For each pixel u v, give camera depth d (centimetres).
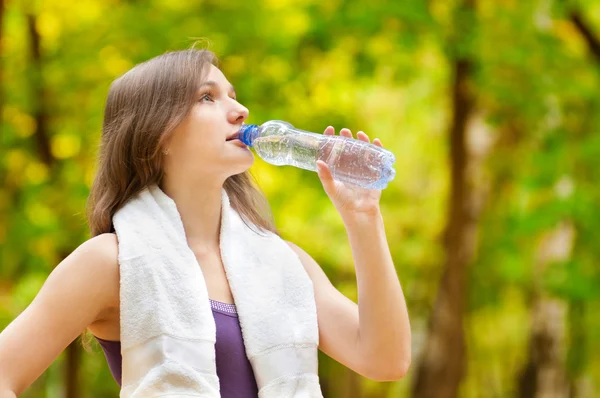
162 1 1205
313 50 1188
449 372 1256
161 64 282
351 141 285
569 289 1188
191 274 265
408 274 1625
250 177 314
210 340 260
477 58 1175
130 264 261
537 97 1198
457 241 1251
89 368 1438
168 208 275
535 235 1242
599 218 1162
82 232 1123
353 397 1780
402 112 1577
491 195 1428
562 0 1206
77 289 260
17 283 1244
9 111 1191
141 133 277
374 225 279
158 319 256
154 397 249
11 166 1201
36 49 1200
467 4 1192
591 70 1206
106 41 1162
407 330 279
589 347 1414
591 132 1209
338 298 292
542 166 1185
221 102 283
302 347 275
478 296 1481
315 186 1225
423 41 1191
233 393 265
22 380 254
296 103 1192
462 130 1241
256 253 285
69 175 1171
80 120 1193
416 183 1689
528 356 1445
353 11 1155
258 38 1184
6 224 1146
